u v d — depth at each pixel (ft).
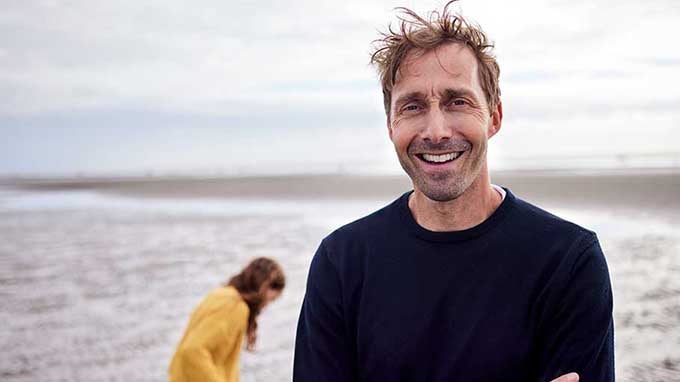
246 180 139.85
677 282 31.50
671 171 94.58
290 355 24.48
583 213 56.75
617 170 106.32
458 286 6.84
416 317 6.91
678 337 23.76
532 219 6.94
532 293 6.70
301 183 116.26
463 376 6.69
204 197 100.73
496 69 7.16
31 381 23.85
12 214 87.81
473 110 6.77
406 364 6.91
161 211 82.58
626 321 26.00
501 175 103.50
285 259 42.70
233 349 15.20
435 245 6.97
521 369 6.67
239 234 56.18
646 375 20.58
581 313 6.63
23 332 29.81
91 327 30.09
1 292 37.83
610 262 36.52
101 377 23.84
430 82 6.75
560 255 6.73
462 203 6.91
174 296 35.09
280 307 30.89
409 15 7.02
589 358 6.60
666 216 52.19
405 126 6.86
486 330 6.69
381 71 7.24
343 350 7.47
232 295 15.35
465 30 6.89
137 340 27.89
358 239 7.52
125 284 38.47
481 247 6.85
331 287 7.54
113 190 137.08
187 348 14.58
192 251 48.37
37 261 47.55
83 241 57.16
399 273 7.08
